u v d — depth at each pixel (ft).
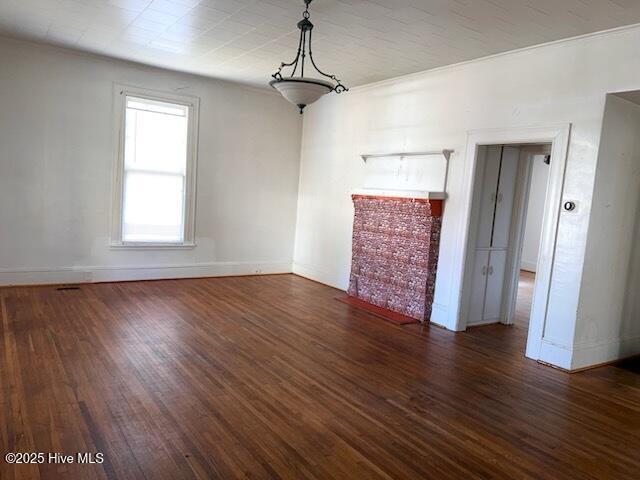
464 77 17.02
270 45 16.57
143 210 21.97
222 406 10.20
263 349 13.99
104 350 12.96
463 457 8.87
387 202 19.70
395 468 8.34
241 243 24.89
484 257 18.25
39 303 17.17
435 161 18.17
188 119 22.39
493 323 19.12
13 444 8.26
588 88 13.34
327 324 17.13
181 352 13.25
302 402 10.68
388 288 19.79
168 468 7.86
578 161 13.60
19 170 18.86
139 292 19.88
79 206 20.24
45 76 18.95
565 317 13.93
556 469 8.70
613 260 14.40
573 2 11.26
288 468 8.10
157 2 13.30
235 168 24.14
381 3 12.21
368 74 19.58
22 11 14.89
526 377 13.19
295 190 26.30
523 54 15.01
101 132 20.34
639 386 13.08
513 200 18.76
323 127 24.40
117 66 20.39
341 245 23.12
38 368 11.49
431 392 11.74
